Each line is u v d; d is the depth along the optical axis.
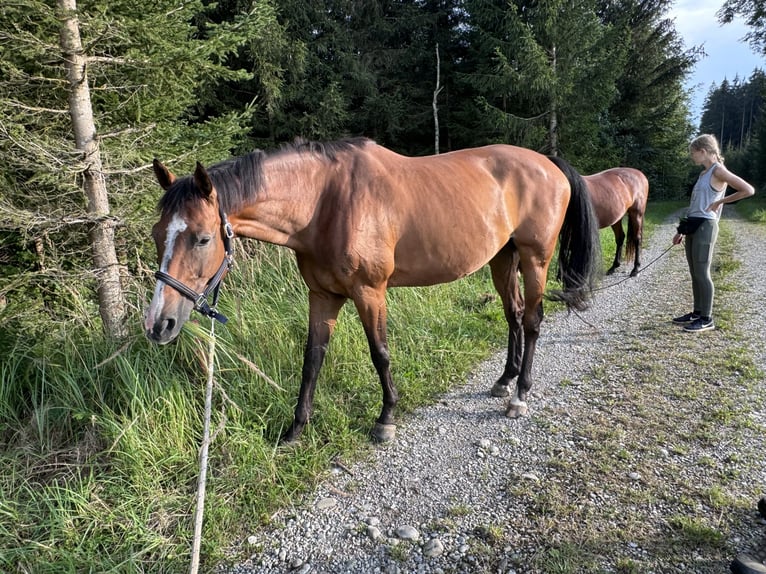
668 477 2.09
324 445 2.42
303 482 2.18
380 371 2.42
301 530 1.89
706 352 3.46
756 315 4.22
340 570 1.69
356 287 2.25
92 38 2.62
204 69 3.15
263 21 3.12
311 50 11.14
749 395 2.79
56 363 2.46
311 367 2.43
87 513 1.86
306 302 3.69
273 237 2.12
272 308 3.56
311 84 10.88
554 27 10.71
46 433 2.21
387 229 2.23
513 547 1.74
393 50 12.58
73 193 2.95
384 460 2.34
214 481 2.10
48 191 3.03
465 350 3.63
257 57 9.34
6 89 2.75
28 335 2.62
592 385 3.06
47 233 2.74
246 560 1.75
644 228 10.95
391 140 13.03
